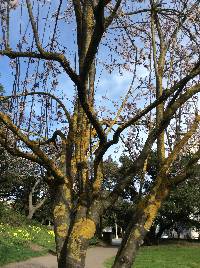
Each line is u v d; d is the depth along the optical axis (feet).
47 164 14.94
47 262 68.80
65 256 13.93
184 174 13.56
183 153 16.92
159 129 14.29
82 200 14.53
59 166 15.99
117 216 126.93
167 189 13.52
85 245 13.97
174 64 20.70
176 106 14.05
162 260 86.02
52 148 19.40
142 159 14.47
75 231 14.10
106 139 14.34
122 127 14.05
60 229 14.70
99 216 14.29
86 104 13.91
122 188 14.52
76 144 15.48
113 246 127.95
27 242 85.20
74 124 16.34
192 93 14.03
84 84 13.75
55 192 15.38
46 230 121.70
